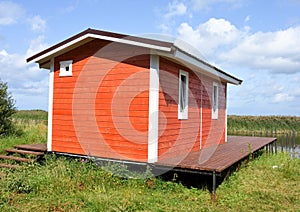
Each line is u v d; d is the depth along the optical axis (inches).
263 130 1085.8
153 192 240.2
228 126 1112.8
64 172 262.7
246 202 227.5
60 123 314.8
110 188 240.2
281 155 500.1
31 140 445.4
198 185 265.9
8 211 191.2
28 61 319.0
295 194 252.7
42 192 229.3
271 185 277.7
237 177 298.2
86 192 229.6
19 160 312.3
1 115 495.2
